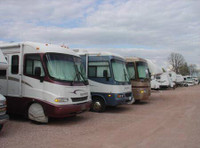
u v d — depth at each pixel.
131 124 8.02
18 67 8.30
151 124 8.02
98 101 10.69
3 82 8.68
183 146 5.50
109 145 5.58
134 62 13.60
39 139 6.02
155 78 28.94
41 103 7.60
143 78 13.77
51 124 7.93
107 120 8.74
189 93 22.75
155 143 5.75
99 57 10.82
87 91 8.75
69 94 7.69
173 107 12.63
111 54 10.69
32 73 7.94
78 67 8.74
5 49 8.70
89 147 5.41
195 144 5.65
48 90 7.50
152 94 21.78
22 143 5.64
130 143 5.75
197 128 7.38
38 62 7.84
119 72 10.95
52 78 7.52
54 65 7.78
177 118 9.18
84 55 11.21
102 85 10.56
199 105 13.48
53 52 7.97
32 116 7.88
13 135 6.39
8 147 5.32
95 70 10.84
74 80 8.14
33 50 8.01
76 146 5.47
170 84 30.02
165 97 18.64
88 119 8.93
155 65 18.27
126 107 12.66
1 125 6.42
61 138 6.14
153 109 11.85
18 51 8.37
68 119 8.88
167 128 7.40
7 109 8.56
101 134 6.62
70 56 8.54
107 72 10.49
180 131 6.99
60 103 7.38
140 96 13.30
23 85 8.12
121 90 10.55
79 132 6.84
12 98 8.40
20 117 9.09
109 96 10.35
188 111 11.09
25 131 6.86
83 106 8.24
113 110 11.45
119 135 6.51
